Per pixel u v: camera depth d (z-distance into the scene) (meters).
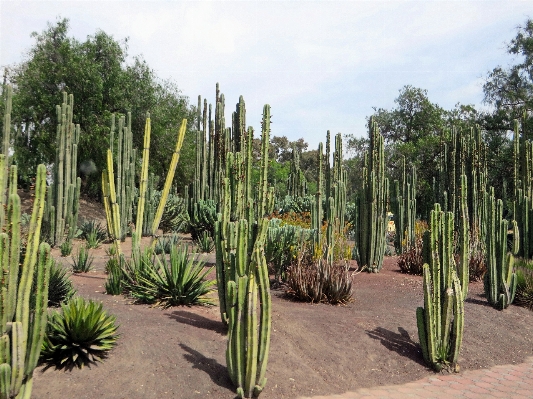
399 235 17.16
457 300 6.47
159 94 30.53
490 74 30.81
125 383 4.86
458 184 17.09
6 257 3.71
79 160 25.84
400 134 38.84
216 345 5.97
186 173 31.33
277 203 22.69
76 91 25.03
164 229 21.55
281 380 5.41
